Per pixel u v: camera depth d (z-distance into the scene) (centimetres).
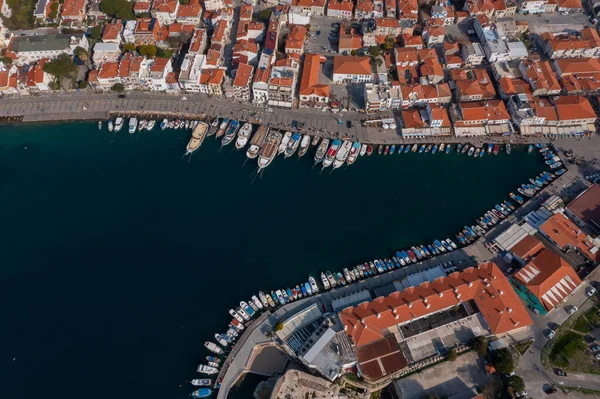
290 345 15450
